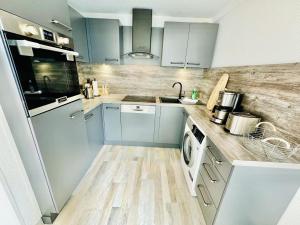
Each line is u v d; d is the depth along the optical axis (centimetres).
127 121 238
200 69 263
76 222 128
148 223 130
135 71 267
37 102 96
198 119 161
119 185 170
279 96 108
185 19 234
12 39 78
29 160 103
